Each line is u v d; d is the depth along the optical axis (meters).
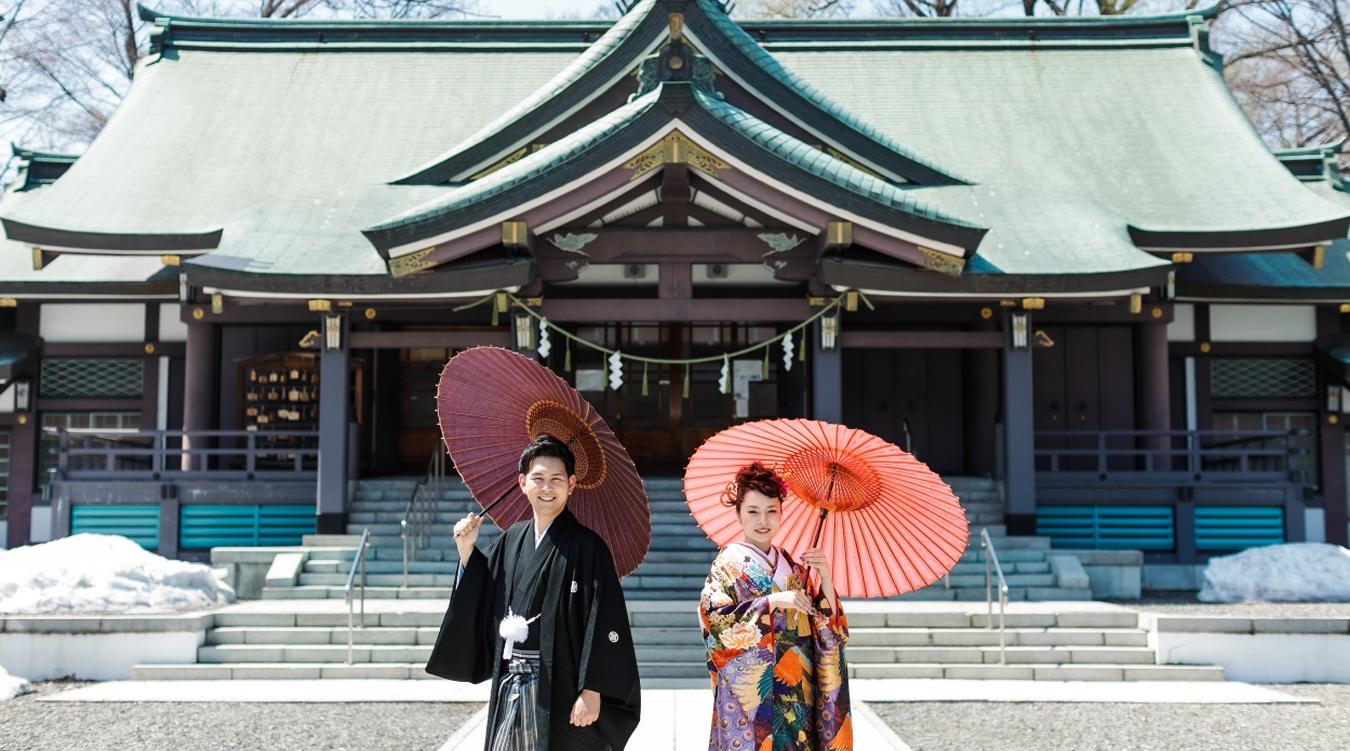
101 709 8.95
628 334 18.02
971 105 19.77
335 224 15.95
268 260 14.46
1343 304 17.08
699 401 17.97
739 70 15.84
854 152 16.42
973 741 7.95
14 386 17.61
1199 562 15.36
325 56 20.84
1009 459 14.34
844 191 13.26
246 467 16.81
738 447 4.71
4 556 11.57
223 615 11.05
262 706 9.12
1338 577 12.80
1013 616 11.17
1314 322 17.81
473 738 7.88
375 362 18.06
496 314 14.30
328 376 14.37
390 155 18.41
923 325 17.89
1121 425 17.64
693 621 11.09
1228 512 15.47
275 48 20.86
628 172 13.25
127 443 17.66
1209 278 16.95
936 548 4.52
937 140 18.80
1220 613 11.55
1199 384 17.81
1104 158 18.20
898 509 4.57
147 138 18.56
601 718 4.20
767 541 4.46
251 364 17.17
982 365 17.83
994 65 20.70
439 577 12.55
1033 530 14.23
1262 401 17.84
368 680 10.28
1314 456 17.78
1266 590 12.75
